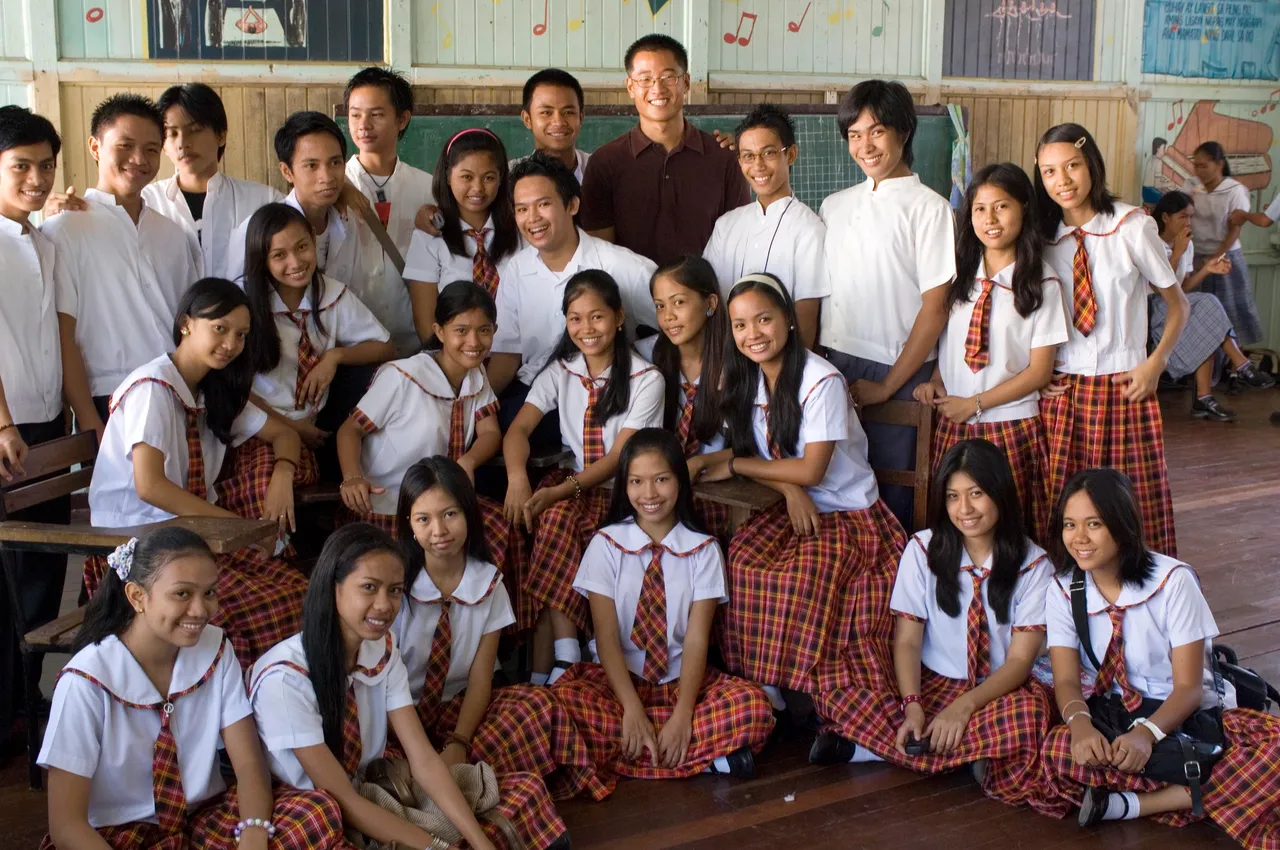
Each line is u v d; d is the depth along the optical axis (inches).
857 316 127.6
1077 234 122.1
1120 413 122.6
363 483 114.4
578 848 94.2
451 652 101.0
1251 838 93.6
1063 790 98.2
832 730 109.0
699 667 109.7
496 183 129.2
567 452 126.3
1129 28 287.7
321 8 207.3
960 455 105.7
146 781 82.1
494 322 118.3
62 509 120.8
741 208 133.8
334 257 131.5
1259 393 285.9
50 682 123.5
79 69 190.5
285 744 84.4
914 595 110.7
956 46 270.2
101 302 120.5
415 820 87.0
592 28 232.1
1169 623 99.3
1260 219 281.6
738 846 94.5
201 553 80.0
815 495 119.7
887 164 124.6
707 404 121.0
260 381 118.4
